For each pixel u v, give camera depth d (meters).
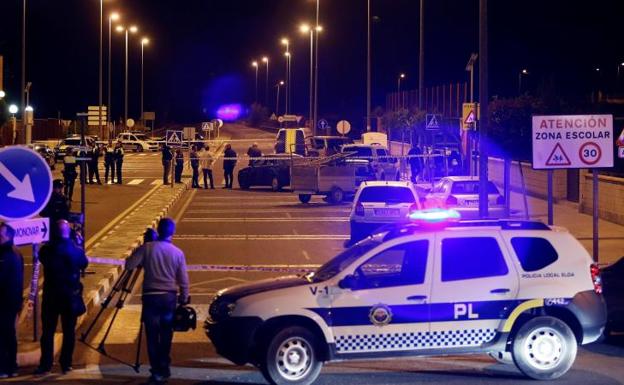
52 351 15.59
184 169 78.06
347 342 14.39
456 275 14.73
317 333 14.43
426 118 58.00
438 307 14.59
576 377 15.20
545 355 14.91
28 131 78.56
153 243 14.95
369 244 15.43
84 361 16.55
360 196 33.19
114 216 42.38
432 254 14.73
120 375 15.44
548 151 23.66
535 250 15.12
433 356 15.25
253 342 14.29
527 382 14.86
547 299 14.85
